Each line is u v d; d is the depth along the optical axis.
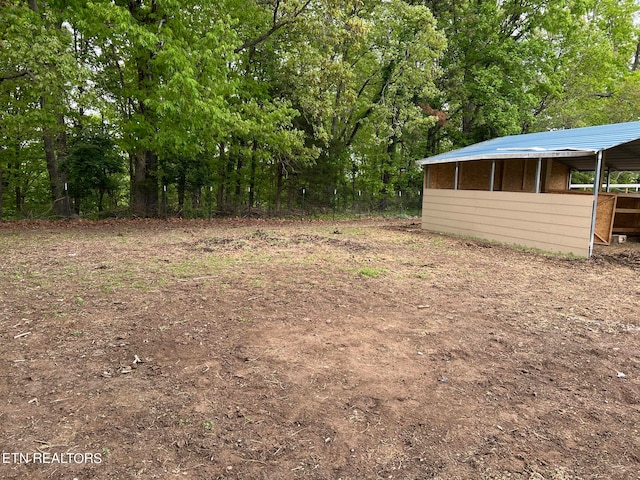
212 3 13.88
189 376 3.11
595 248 9.90
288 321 4.33
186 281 5.89
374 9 18.62
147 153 15.56
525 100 20.34
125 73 15.60
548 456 2.31
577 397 2.95
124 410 2.63
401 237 11.48
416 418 2.64
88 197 17.75
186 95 11.55
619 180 24.34
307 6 14.97
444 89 21.88
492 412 2.73
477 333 4.13
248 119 15.12
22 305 4.70
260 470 2.14
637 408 2.82
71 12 12.31
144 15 13.20
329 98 17.05
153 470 2.11
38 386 2.91
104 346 3.61
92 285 5.60
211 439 2.37
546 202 9.41
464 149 14.12
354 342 3.83
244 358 3.43
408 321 4.43
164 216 15.48
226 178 18.80
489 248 9.77
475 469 2.19
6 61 10.99
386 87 20.16
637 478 2.13
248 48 16.83
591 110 23.52
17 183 18.34
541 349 3.77
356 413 2.68
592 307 5.10
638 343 3.96
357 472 2.15
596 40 22.45
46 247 8.61
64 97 11.82
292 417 2.62
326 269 6.86
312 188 18.95
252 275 6.32
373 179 22.75
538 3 20.78
